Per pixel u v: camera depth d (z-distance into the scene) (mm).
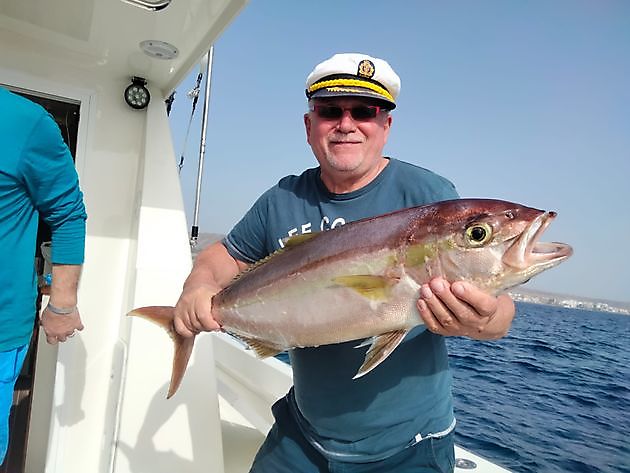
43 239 3516
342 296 1734
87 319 3199
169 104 3998
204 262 2316
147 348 2703
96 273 3287
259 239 2340
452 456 2104
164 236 3111
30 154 1926
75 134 3764
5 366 1984
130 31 2957
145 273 2922
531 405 9297
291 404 2330
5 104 1866
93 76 3418
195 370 2691
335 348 2004
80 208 2230
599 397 10539
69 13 2834
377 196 2053
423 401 1985
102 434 2971
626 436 7609
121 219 3410
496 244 1573
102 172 3404
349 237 1775
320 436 2096
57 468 2828
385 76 1948
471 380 11359
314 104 2004
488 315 1477
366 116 1949
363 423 1984
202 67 4469
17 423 3271
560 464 6066
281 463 2254
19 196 1964
